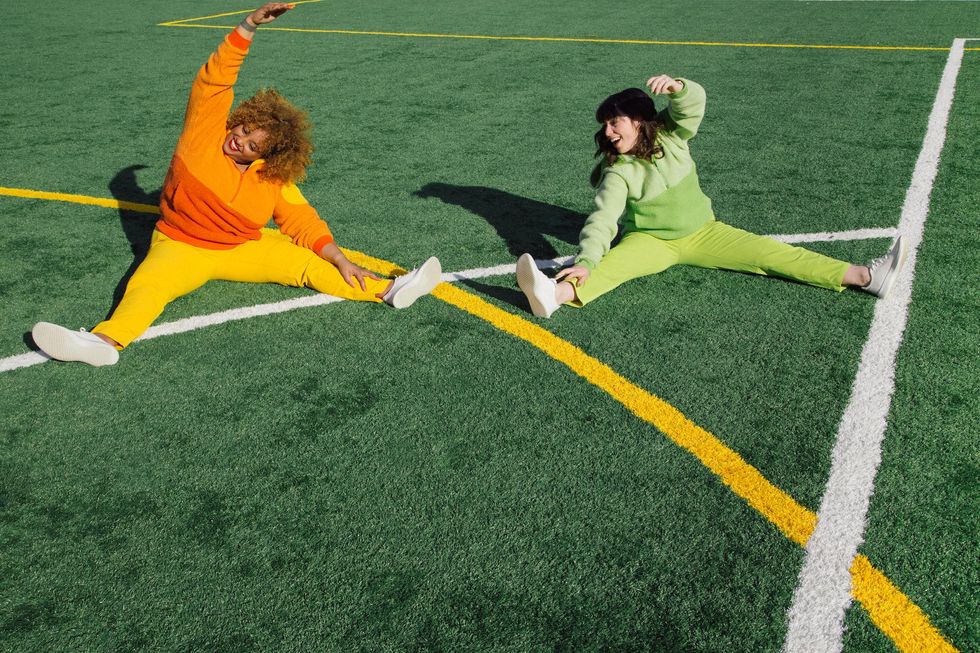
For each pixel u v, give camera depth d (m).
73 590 2.09
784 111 6.39
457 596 2.03
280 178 3.37
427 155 5.62
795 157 5.32
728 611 1.96
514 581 2.06
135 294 3.22
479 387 2.87
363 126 6.37
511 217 4.50
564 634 1.92
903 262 3.44
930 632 1.88
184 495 2.40
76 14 12.81
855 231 4.14
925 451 2.46
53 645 1.94
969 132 5.67
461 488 2.38
